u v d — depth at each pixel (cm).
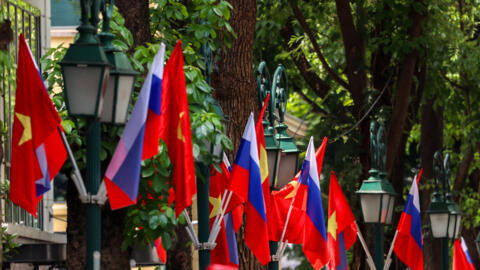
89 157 1434
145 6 1883
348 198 3581
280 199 2389
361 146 3612
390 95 3694
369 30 3666
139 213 1658
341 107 3691
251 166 1964
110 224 1658
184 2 2261
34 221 2645
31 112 1564
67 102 1421
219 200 2044
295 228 2381
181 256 2323
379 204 2825
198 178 1838
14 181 1565
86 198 1430
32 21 2719
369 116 3622
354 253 3603
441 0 3588
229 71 2334
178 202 1595
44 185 1567
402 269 3662
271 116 2327
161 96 1584
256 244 1977
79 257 1658
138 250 2116
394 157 3594
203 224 1833
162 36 2170
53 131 1565
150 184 1688
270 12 3766
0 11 1571
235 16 2338
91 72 1412
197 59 1978
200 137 1727
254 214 1975
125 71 1485
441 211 3516
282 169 2436
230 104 2339
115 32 1838
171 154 1611
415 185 3023
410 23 3584
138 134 1486
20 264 2731
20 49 1560
